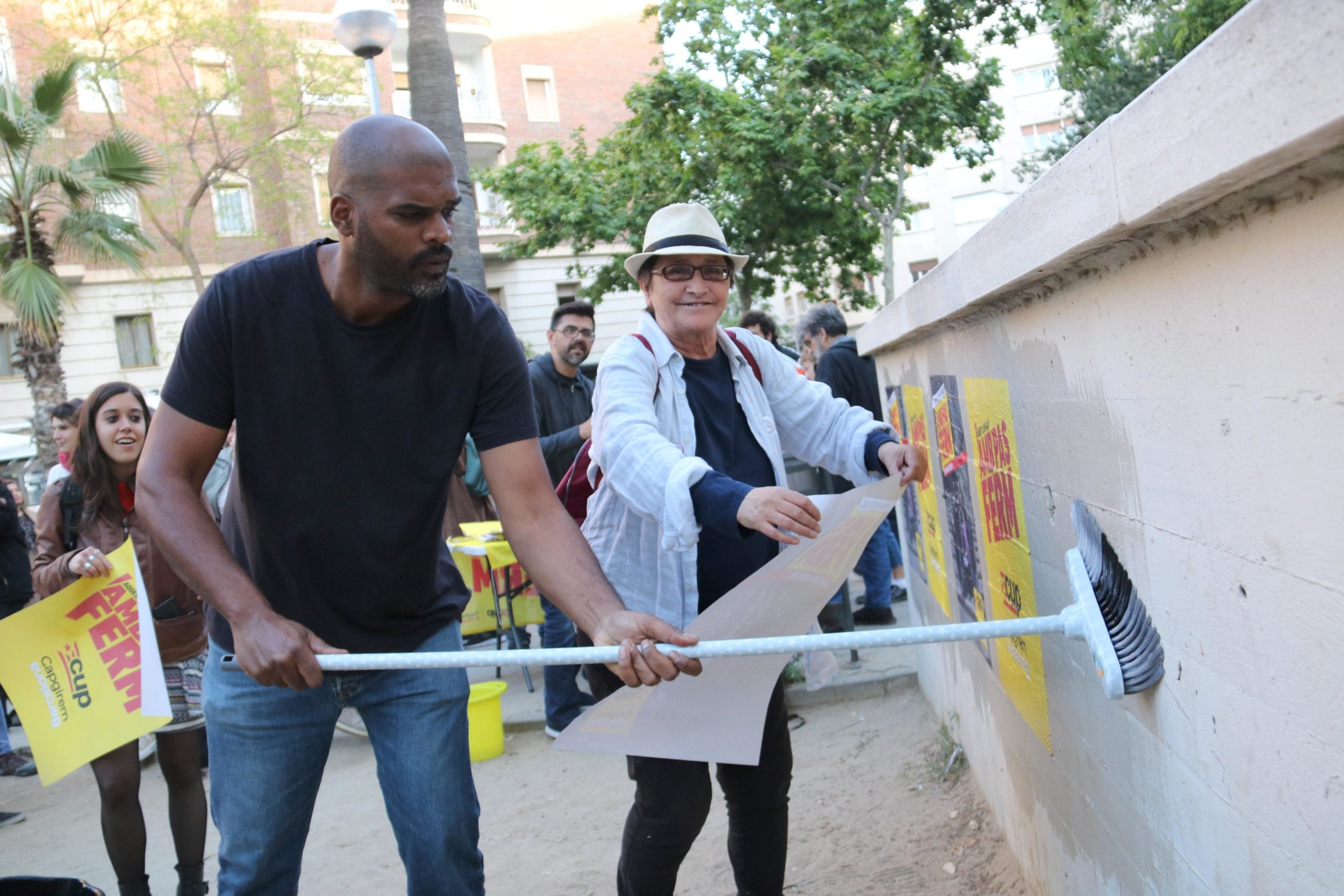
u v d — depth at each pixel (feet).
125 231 50.47
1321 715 3.89
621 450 7.47
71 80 47.98
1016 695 8.90
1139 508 5.45
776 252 66.23
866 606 19.35
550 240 66.18
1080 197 4.99
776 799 8.49
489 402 7.22
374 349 6.76
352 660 6.48
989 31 58.34
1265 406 4.02
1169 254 4.69
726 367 8.68
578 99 101.30
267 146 70.95
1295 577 3.96
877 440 8.52
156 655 9.00
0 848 14.69
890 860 10.50
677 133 60.80
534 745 16.44
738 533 6.77
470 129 94.02
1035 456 7.41
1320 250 3.51
